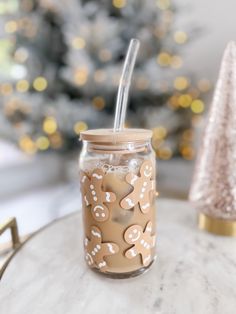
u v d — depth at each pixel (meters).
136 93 1.07
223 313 0.23
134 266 0.27
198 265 0.29
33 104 1.12
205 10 1.17
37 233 0.37
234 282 0.27
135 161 0.26
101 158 0.26
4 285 0.27
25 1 1.16
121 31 1.06
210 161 0.34
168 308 0.23
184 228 0.38
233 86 0.32
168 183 1.25
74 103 1.13
